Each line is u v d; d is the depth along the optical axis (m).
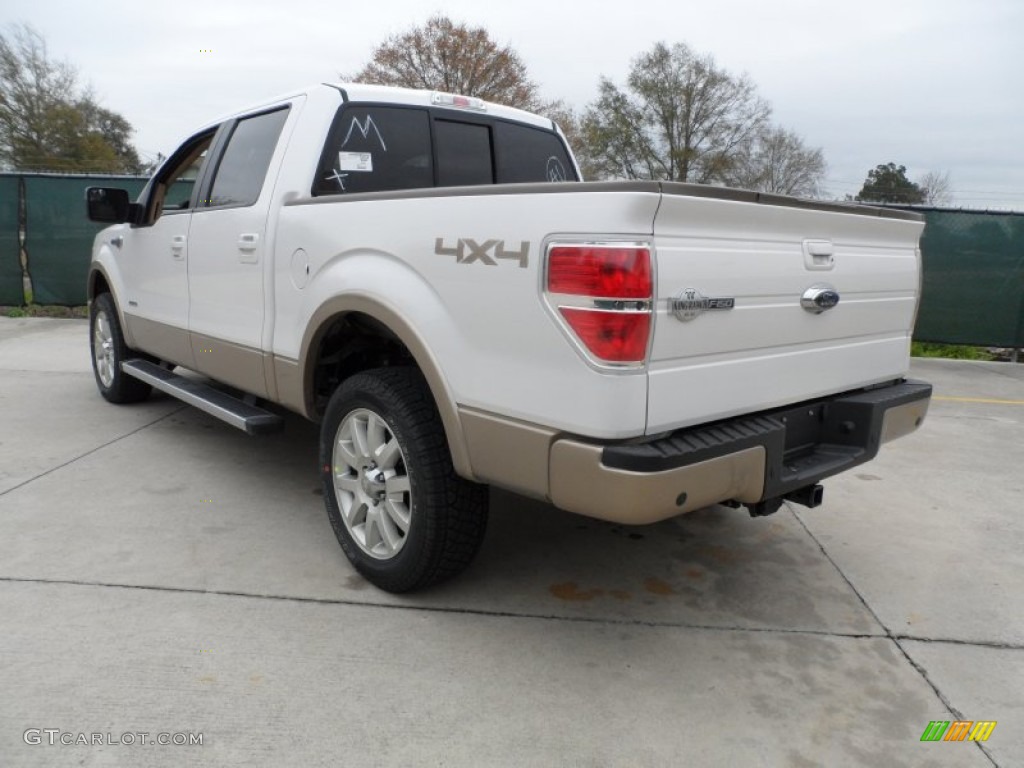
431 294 2.57
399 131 3.74
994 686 2.53
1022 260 8.98
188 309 4.17
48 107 39.97
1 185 10.23
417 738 2.17
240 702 2.29
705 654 2.66
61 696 2.29
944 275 9.14
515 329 2.30
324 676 2.44
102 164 41.16
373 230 2.79
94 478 4.13
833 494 4.35
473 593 3.03
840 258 2.83
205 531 3.49
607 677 2.50
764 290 2.48
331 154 3.45
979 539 3.74
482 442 2.45
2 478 4.10
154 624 2.69
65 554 3.21
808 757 2.16
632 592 3.09
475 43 35.97
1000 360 9.68
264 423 3.53
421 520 2.70
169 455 4.55
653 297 2.09
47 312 10.70
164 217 4.38
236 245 3.61
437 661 2.55
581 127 42.25
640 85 40.88
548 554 3.42
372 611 2.85
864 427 2.93
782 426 2.52
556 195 2.19
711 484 2.28
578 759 2.12
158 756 2.06
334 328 3.13
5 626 2.64
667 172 41.56
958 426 6.01
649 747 2.18
